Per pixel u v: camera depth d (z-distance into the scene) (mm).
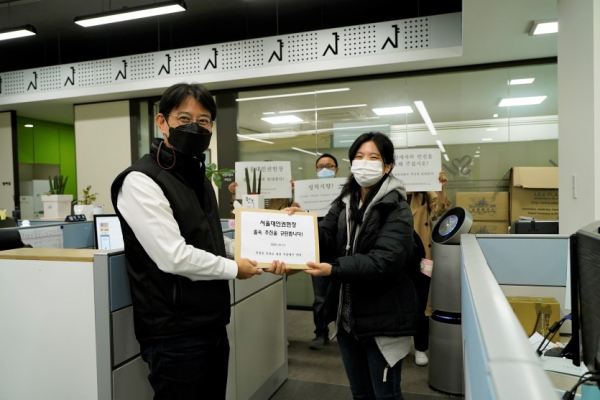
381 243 1299
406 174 2797
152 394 1428
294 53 3789
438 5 4199
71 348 1290
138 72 4320
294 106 4168
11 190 5660
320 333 3123
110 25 4641
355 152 1473
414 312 1349
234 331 1936
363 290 1336
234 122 4344
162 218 1099
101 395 1248
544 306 1486
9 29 4035
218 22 4582
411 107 3826
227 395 1863
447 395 2312
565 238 1651
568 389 989
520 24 2727
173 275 1146
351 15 4422
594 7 1791
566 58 2160
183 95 1187
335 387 2465
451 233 2248
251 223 1336
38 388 1338
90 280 1259
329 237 1587
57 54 5555
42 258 1316
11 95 4914
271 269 1278
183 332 1150
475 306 536
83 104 4957
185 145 1178
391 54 3514
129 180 1122
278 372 2449
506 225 3441
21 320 1351
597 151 1796
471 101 3662
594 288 758
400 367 1421
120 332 1281
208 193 1362
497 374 346
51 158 6613
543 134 3492
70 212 4305
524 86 3525
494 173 3605
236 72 3975
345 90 4008
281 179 3035
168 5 3484
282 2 4102
